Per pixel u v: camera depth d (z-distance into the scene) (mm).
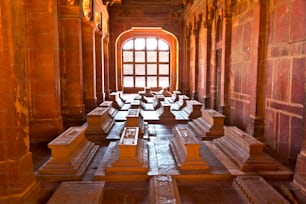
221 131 8203
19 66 4184
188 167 5668
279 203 4250
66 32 9891
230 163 6074
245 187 4789
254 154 5820
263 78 7543
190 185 5285
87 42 11969
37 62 7734
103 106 10648
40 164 6051
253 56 7711
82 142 6734
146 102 15539
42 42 7699
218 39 11945
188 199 4727
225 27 10117
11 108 4012
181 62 18641
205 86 13445
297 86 6043
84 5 11227
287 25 6422
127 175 5379
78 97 10062
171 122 10766
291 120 6281
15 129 4039
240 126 9109
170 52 20234
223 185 5289
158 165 5961
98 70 14289
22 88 4258
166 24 18375
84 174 5609
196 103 11172
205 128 8523
